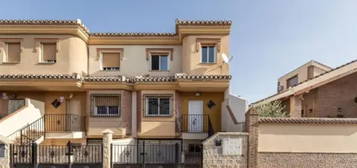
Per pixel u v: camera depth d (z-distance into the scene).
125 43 20.45
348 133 13.00
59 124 18.62
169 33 20.30
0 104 18.67
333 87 17.78
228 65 18.69
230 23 18.77
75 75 17.55
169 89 18.14
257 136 12.72
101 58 20.41
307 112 18.77
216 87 17.73
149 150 16.19
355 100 17.72
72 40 18.59
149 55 20.38
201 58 18.92
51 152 13.90
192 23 18.78
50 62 18.48
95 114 18.31
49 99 18.88
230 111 17.92
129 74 20.30
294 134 12.96
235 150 12.65
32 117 17.25
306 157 12.88
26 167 12.84
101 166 13.20
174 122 17.95
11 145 13.01
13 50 18.67
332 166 12.87
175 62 20.27
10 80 17.36
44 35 18.50
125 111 18.16
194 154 17.05
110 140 13.51
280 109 16.81
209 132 17.45
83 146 13.83
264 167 12.80
